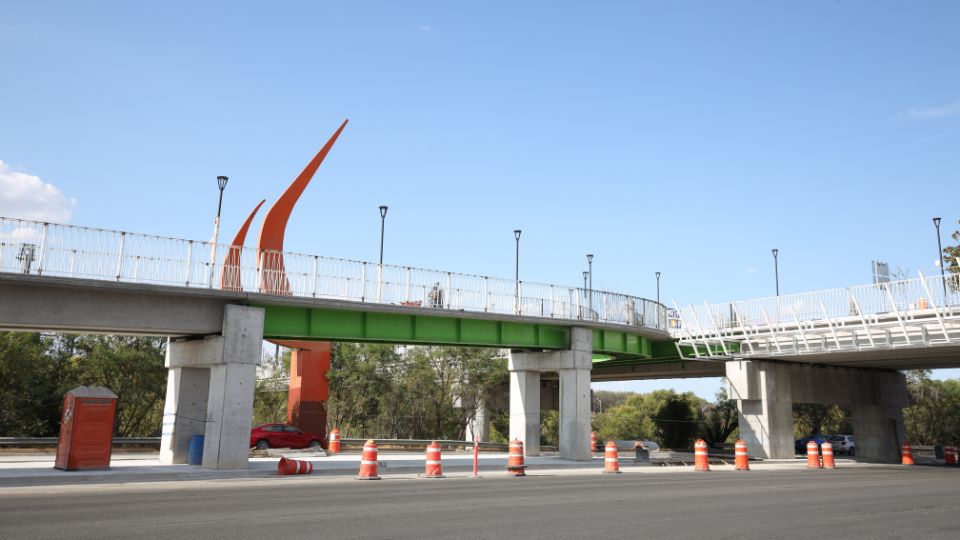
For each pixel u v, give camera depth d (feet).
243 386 83.66
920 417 258.98
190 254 82.12
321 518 39.06
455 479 73.92
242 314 84.84
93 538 31.53
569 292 119.34
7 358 137.69
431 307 101.91
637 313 129.39
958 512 45.55
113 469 76.28
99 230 75.77
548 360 121.60
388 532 34.24
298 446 126.11
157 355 156.15
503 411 213.46
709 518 41.06
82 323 75.72
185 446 90.38
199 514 40.19
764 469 105.29
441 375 191.31
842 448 184.14
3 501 46.91
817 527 37.88
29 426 139.85
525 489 60.34
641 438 258.57
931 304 102.68
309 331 94.73
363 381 176.76
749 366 137.90
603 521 39.19
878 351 115.44
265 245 130.62
